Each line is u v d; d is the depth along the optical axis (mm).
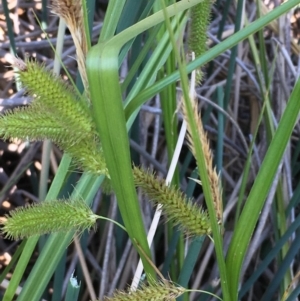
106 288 470
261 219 436
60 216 217
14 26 671
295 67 551
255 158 523
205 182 171
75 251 476
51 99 189
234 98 611
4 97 602
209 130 578
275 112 546
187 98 158
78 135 199
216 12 660
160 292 207
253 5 649
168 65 297
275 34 597
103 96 171
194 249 315
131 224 199
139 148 477
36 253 565
